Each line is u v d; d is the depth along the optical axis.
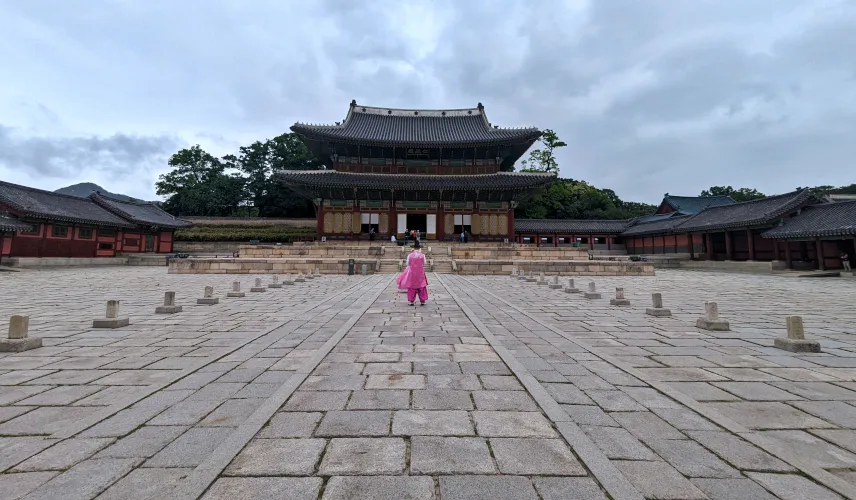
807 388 4.54
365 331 7.64
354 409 3.85
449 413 3.77
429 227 42.72
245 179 65.50
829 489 2.58
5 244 30.23
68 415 3.69
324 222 42.06
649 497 2.50
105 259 35.81
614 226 54.19
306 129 40.94
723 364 5.50
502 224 42.75
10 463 2.84
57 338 6.94
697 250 40.62
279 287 16.75
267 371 5.05
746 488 2.60
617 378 4.84
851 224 25.41
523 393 4.31
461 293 14.84
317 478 2.69
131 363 5.40
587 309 10.88
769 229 32.59
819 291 16.53
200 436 3.28
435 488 2.59
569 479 2.70
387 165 44.34
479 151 44.28
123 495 2.49
